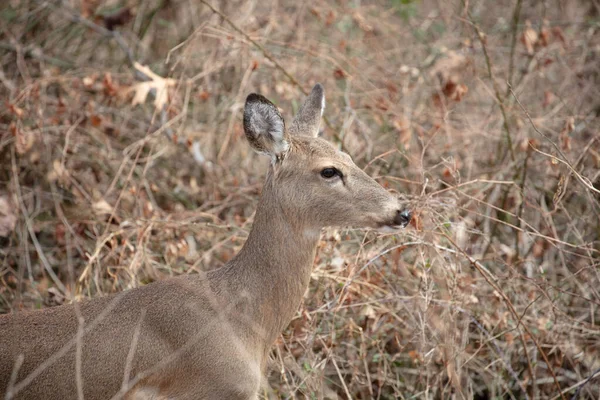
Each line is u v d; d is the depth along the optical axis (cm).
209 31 1520
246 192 1341
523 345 1048
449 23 1596
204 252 1222
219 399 888
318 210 920
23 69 1471
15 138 1284
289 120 1429
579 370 1120
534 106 1485
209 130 1433
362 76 1439
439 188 1315
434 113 1386
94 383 862
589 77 1549
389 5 1742
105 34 1559
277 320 923
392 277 1120
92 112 1345
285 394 1059
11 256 1259
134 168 1312
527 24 1388
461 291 1069
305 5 1555
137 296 898
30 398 858
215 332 880
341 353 1109
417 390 1078
